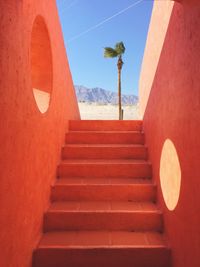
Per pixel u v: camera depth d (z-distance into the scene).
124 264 2.47
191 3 1.89
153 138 3.63
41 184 2.77
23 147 2.10
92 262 2.46
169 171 2.61
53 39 3.60
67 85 5.00
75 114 6.41
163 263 2.47
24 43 2.11
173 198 2.43
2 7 1.60
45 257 2.45
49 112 3.20
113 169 3.78
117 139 4.52
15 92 1.87
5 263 1.72
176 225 2.29
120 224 2.90
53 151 3.47
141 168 3.76
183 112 2.11
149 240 2.65
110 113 22.25
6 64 1.68
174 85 2.43
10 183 1.79
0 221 1.62
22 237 2.09
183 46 2.12
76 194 3.34
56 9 3.91
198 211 1.74
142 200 3.35
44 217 2.88
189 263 1.91
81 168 3.77
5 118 1.67
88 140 4.54
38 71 3.39
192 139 1.87
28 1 2.24
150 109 3.96
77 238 2.69
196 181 1.78
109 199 3.35
